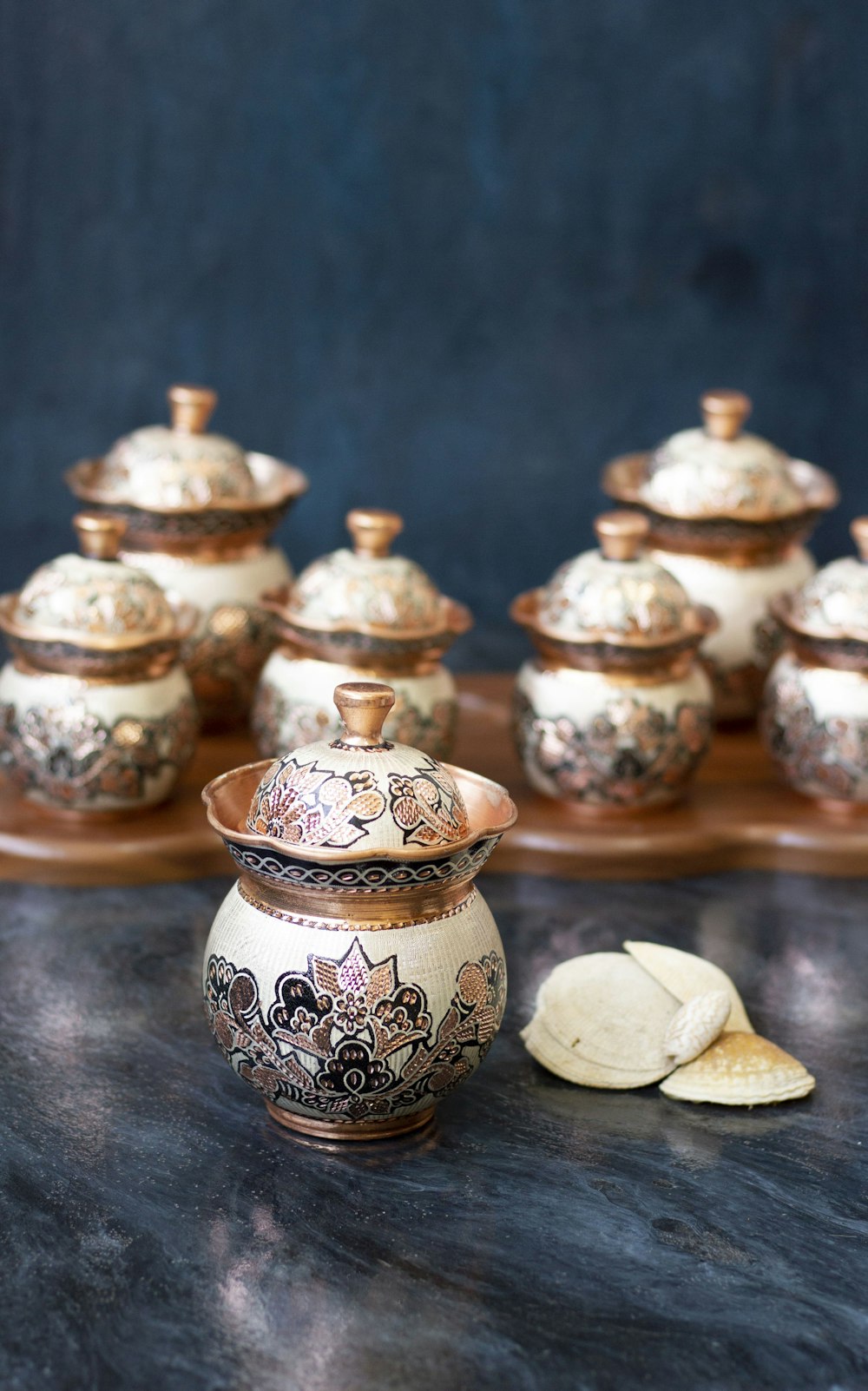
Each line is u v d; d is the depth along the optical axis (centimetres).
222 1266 85
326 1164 90
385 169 171
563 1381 81
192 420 121
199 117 168
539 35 169
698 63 170
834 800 115
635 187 174
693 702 113
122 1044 98
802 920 109
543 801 117
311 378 177
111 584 109
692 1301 84
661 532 124
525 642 149
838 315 177
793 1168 91
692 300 177
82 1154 90
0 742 111
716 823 114
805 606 114
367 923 87
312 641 112
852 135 172
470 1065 89
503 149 172
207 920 108
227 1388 80
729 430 124
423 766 89
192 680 122
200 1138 92
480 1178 90
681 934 108
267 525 122
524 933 107
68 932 106
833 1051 99
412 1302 84
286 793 88
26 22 163
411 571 113
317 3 167
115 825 112
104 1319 83
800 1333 83
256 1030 88
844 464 181
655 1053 96
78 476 124
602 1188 90
